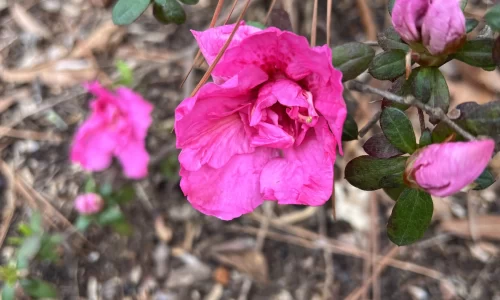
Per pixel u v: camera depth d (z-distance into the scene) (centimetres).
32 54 33
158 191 30
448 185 11
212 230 30
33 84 33
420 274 29
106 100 24
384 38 13
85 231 29
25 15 34
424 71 13
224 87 12
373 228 29
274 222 30
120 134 24
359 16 34
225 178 14
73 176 30
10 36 34
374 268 29
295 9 32
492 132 12
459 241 30
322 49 11
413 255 29
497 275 29
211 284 29
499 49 12
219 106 13
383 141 14
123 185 30
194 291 29
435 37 12
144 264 29
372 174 13
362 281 29
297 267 29
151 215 30
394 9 12
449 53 12
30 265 28
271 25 16
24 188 30
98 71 33
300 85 13
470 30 12
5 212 29
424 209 13
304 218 30
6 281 24
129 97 24
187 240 29
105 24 34
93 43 33
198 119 13
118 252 29
